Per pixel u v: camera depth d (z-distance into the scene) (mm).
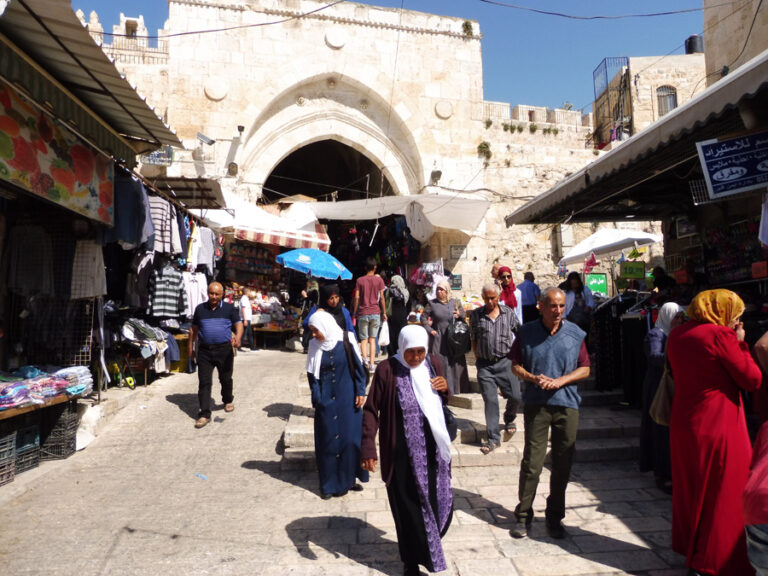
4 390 4625
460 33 15766
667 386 3846
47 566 3389
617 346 7207
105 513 4223
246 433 6160
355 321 8180
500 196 16094
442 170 15500
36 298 6191
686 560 3115
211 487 4777
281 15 14141
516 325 5410
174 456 5539
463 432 5645
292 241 12617
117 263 7500
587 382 7312
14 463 4785
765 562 2111
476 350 5465
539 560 3395
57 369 5996
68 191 5234
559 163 16594
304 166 21484
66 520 4094
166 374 8750
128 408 6898
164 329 8867
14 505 4395
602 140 21297
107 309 7168
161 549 3607
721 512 2965
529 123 16438
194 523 4023
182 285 8578
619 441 5691
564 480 3678
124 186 6379
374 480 5004
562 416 3672
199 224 9664
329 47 14555
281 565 3381
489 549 3551
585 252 12734
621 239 12125
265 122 14367
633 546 3574
